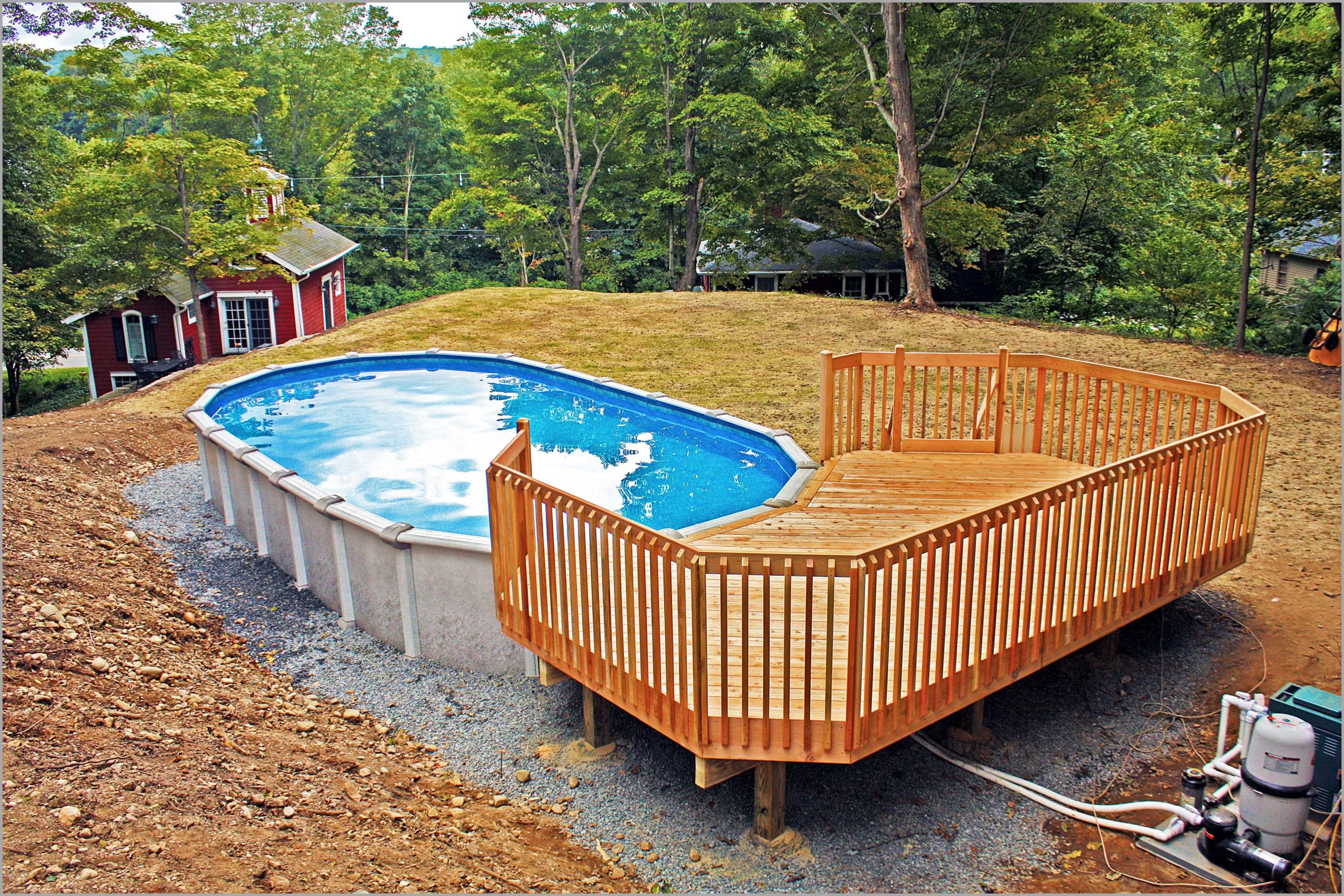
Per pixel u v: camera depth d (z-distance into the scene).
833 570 3.82
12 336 22.69
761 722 4.07
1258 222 17.70
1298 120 14.81
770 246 29.20
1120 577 5.39
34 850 3.17
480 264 48.56
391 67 46.19
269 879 3.34
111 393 21.38
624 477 9.20
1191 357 13.38
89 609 5.76
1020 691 5.71
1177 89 29.17
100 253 20.92
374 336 16.16
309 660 6.17
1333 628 5.99
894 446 8.57
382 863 3.71
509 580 5.34
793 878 4.13
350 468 9.66
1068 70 21.08
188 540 8.11
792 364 13.73
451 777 4.90
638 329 16.48
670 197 28.95
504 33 32.62
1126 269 22.91
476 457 10.04
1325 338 12.59
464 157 49.41
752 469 9.52
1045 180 25.02
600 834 4.46
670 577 4.05
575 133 34.53
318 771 4.51
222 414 11.86
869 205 23.31
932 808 4.63
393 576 6.20
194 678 5.38
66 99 20.38
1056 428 10.55
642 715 4.40
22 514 7.18
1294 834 4.07
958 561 4.31
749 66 28.28
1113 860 4.25
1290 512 7.90
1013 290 26.12
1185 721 5.31
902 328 15.83
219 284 25.97
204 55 21.08
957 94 21.77
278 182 22.67
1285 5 13.80
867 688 4.01
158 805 3.66
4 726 3.97
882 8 19.91
